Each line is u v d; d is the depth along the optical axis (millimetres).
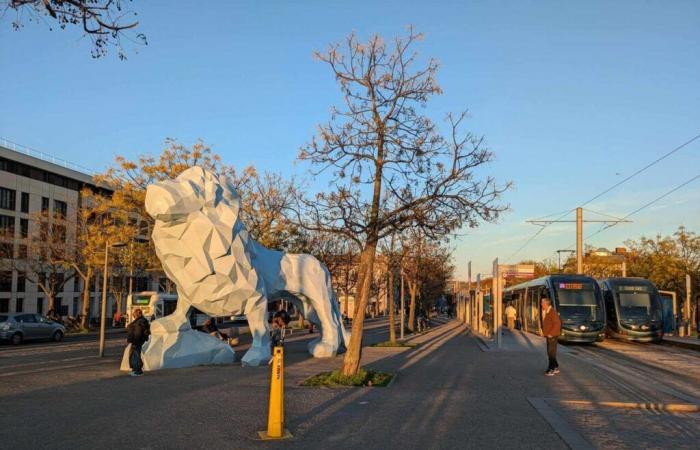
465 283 67438
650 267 52562
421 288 43281
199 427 8828
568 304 31000
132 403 10898
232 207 17578
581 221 38938
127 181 33375
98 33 9203
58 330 34156
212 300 17406
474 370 16641
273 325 19609
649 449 7863
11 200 59188
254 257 18641
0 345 30516
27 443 7828
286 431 8539
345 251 45781
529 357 20672
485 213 14656
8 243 47562
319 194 14789
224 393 12117
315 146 18422
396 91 14703
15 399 11375
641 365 19500
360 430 8711
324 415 9789
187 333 17828
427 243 34625
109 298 74188
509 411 10305
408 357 20672
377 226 14477
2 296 59000
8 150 58188
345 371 13883
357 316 14219
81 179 67062
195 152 34344
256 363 17562
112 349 26484
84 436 8227
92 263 38844
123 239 35094
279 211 33812
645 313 32312
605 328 30438
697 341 29375
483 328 37062
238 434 8398
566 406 10867
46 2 8625
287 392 12211
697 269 49500
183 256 16859
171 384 13547
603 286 35094
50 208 62531
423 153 14438
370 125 14617
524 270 63500
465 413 10086
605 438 8430
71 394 12016
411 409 10391
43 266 46500
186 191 16531
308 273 21438
